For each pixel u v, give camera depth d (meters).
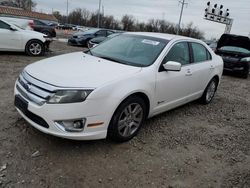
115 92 3.46
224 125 5.14
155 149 3.85
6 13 47.19
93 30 18.52
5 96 5.23
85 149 3.61
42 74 3.49
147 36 4.87
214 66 5.94
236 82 10.34
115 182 3.05
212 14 25.83
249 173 3.53
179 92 4.82
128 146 3.83
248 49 12.35
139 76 3.84
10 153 3.34
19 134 3.80
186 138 4.33
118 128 3.69
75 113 3.20
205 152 3.96
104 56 4.45
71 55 4.57
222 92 8.03
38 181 2.92
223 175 3.43
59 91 3.18
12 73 7.19
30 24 18.52
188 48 5.11
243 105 6.75
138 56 4.36
